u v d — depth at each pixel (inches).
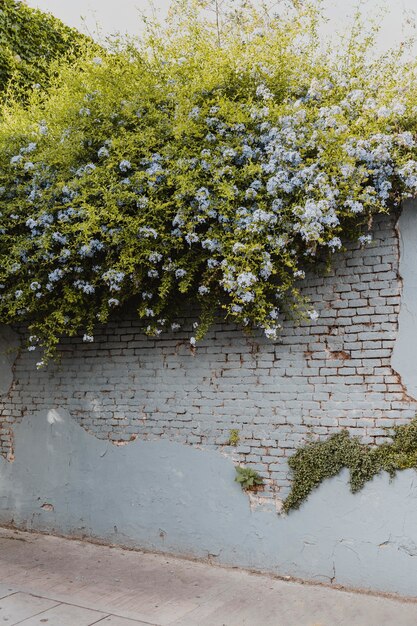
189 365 212.2
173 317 215.2
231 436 200.2
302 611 162.7
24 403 254.8
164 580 188.9
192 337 198.5
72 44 356.8
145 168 196.7
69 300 202.5
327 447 181.5
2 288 224.5
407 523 167.8
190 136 192.1
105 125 203.9
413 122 173.6
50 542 232.7
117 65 215.0
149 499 217.0
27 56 338.3
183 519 208.7
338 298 184.7
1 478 259.6
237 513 197.6
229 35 214.5
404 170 163.0
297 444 188.9
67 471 239.6
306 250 181.9
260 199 180.2
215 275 189.5
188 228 181.0
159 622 158.9
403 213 173.9
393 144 171.5
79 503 235.1
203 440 206.7
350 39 197.0
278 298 192.4
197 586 183.2
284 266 189.0
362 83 191.3
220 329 206.2
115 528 224.5
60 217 199.0
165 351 218.1
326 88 189.9
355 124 175.0
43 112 242.1
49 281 209.6
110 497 226.8
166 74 209.0
